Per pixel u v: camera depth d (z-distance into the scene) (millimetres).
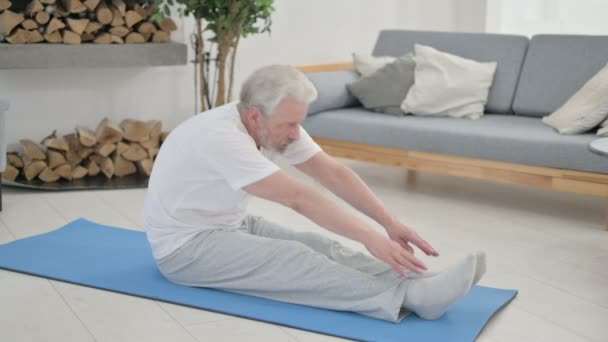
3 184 4309
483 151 3852
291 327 2410
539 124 4094
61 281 2801
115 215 3764
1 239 3350
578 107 3836
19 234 3428
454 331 2361
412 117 4344
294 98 2375
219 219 2676
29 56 4152
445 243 3367
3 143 3719
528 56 4441
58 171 4410
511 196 4234
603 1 5238
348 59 5664
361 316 2473
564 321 2498
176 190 2596
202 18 4543
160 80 4922
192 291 2678
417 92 4395
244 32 4527
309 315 2479
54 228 3529
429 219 3764
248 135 2486
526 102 4379
